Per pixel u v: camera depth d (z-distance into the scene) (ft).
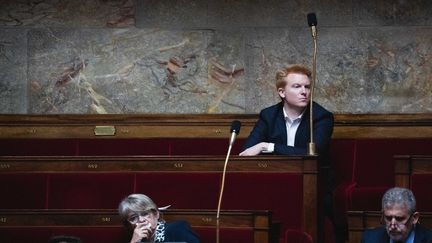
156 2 37.17
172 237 23.97
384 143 34.01
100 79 36.94
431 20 36.58
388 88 36.50
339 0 36.81
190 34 36.96
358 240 25.49
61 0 37.24
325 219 28.81
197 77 36.86
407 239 23.47
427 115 35.22
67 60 37.04
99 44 37.04
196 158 27.89
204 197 27.71
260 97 36.73
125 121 35.73
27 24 37.14
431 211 26.86
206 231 25.62
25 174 28.50
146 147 35.22
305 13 36.86
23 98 36.91
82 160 28.43
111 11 37.19
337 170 33.94
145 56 36.96
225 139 34.94
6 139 35.40
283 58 36.81
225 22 36.96
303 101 30.22
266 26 36.88
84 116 35.94
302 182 27.30
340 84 36.60
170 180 27.96
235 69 36.86
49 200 28.35
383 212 23.39
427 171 27.02
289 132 30.50
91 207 28.25
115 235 26.09
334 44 36.73
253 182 27.53
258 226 25.30
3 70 37.01
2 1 37.27
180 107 36.78
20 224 26.35
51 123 35.76
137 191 28.04
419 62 36.52
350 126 34.76
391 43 36.60
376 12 36.73
